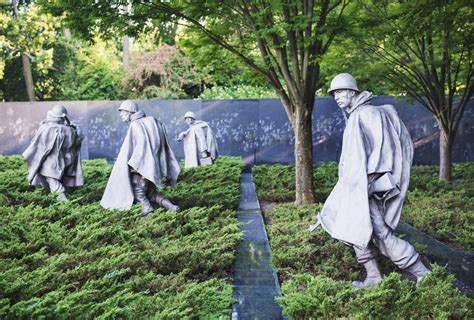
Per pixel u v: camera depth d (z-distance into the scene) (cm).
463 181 1216
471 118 1883
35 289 354
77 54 2955
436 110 1251
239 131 2012
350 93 447
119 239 547
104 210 677
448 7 730
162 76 2786
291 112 907
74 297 326
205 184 1034
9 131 2038
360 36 962
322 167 1445
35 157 884
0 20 2425
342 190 441
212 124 2014
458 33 962
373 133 431
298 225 676
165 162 767
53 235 517
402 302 368
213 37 900
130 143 731
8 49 2611
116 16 835
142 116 751
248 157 2012
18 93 2991
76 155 946
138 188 741
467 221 764
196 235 594
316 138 1975
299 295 374
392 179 425
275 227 668
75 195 903
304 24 766
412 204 904
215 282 407
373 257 450
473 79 1189
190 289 374
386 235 433
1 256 470
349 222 429
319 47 877
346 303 366
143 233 596
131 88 2825
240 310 406
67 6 789
